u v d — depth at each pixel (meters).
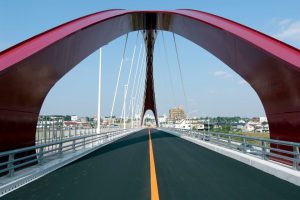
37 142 16.50
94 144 24.08
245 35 14.88
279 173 9.76
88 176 10.00
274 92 13.60
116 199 6.87
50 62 12.53
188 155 16.64
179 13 21.84
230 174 10.36
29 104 12.41
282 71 11.79
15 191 7.77
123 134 44.88
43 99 13.59
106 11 22.20
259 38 14.38
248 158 13.05
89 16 19.61
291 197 7.05
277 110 14.09
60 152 14.32
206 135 25.03
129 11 22.42
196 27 20.31
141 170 11.27
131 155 16.66
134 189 7.93
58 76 14.49
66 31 14.66
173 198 6.93
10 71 9.62
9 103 10.81
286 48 12.96
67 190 7.85
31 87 11.83
